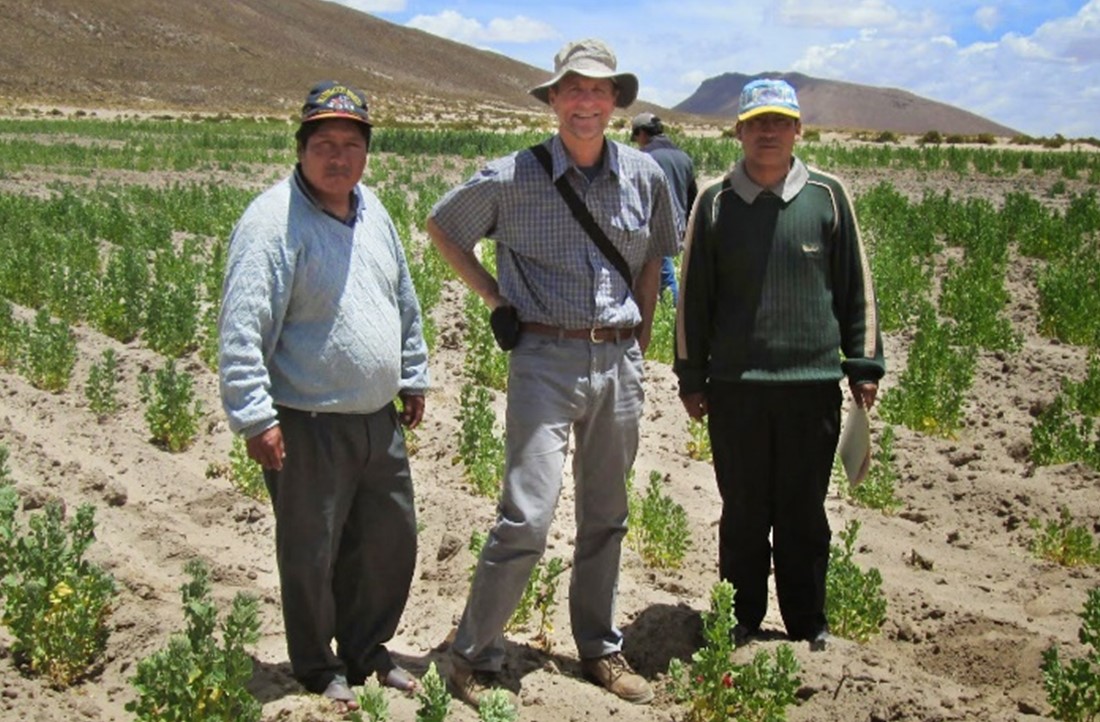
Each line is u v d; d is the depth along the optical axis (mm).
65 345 9422
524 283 4758
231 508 7129
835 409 5281
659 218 4973
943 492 7922
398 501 4738
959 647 5777
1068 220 18766
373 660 4848
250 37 149750
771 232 5105
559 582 6121
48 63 105750
